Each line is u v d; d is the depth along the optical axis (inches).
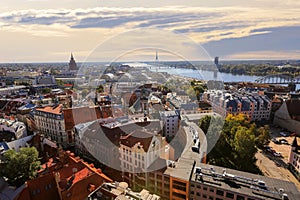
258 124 3555.6
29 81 7637.8
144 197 956.0
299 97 4099.4
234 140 2192.4
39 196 1208.2
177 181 1472.7
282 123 3376.0
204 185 1403.8
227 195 1352.1
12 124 2492.6
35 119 2886.3
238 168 2015.3
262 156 2434.8
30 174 1530.5
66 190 1213.1
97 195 1023.0
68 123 2509.8
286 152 2519.7
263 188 1362.0
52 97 4131.4
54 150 1972.2
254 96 3937.0
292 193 1309.1
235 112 3496.6
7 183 1476.4
